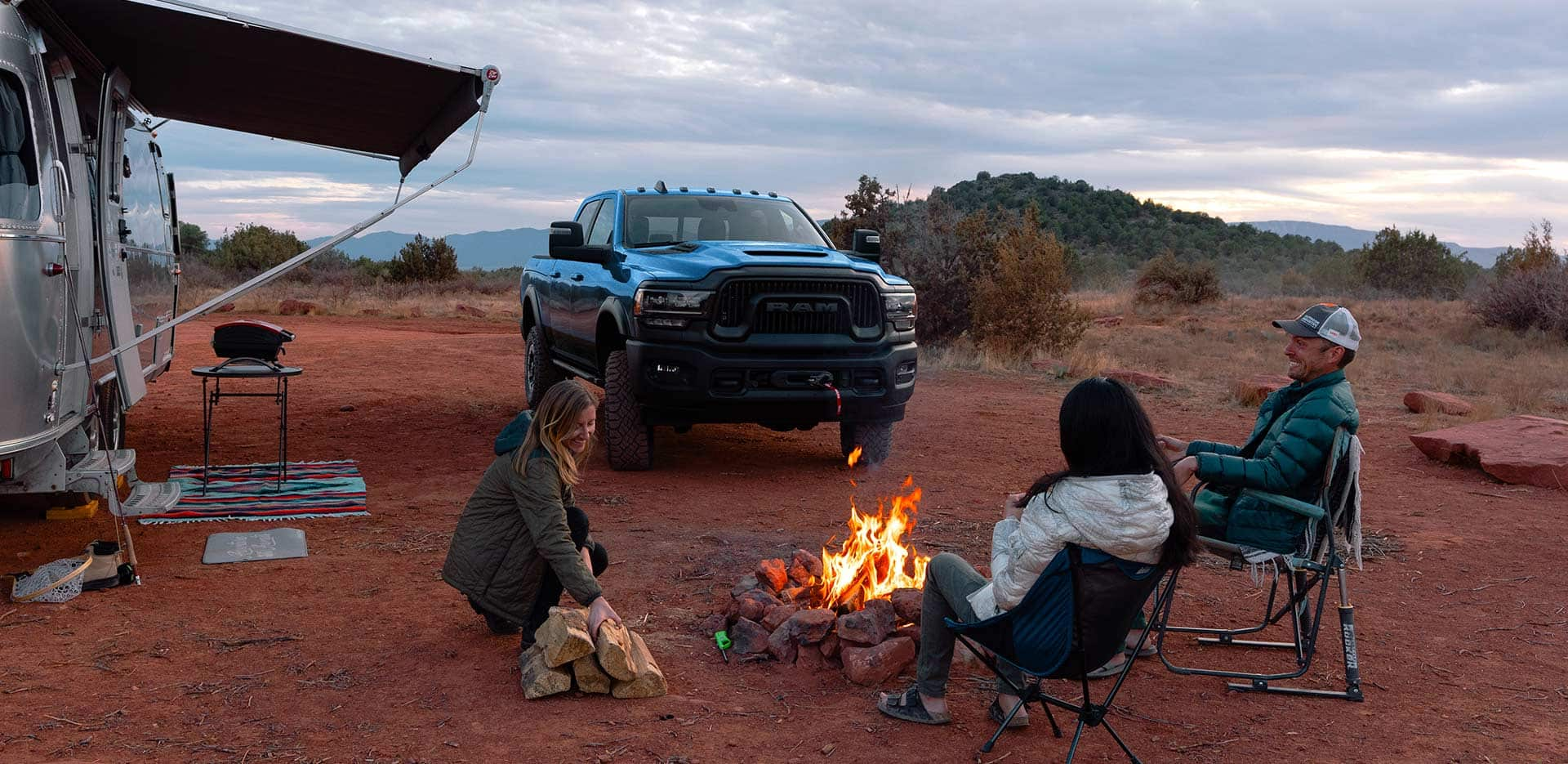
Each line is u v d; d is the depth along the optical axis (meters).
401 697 3.86
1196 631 4.77
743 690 4.04
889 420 8.00
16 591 4.80
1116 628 3.20
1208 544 4.26
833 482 8.03
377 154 9.23
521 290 11.74
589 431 4.04
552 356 10.48
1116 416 3.10
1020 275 17.25
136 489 6.06
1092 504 3.06
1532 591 5.59
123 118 6.82
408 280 39.56
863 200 18.80
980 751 3.55
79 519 6.37
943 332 18.45
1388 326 24.80
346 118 7.93
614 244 8.80
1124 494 3.06
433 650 4.34
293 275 38.16
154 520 6.32
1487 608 5.29
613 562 5.67
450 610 4.85
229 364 6.89
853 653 4.16
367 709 3.74
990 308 17.38
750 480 8.04
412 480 7.73
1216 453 4.48
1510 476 8.42
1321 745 3.66
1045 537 3.11
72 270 5.47
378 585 5.20
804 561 5.15
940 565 3.61
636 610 4.92
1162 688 4.20
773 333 7.55
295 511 6.59
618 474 8.11
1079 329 17.84
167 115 8.34
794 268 7.57
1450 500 7.82
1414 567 6.03
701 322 7.43
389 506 6.89
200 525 6.27
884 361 7.78
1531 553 6.34
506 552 4.14
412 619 4.72
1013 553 3.22
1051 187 107.00
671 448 9.40
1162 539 3.09
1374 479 8.65
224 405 11.01
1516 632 4.93
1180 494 3.14
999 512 7.17
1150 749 3.61
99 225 5.99
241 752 3.37
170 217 9.17
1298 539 4.12
